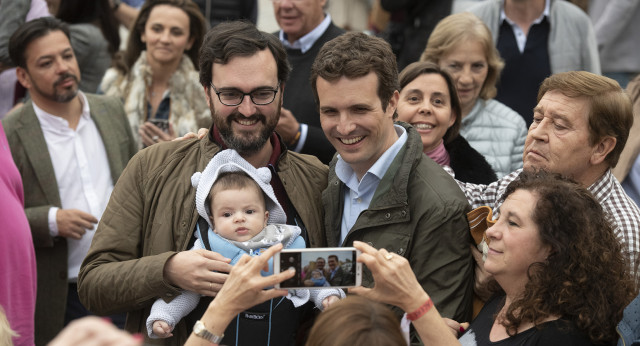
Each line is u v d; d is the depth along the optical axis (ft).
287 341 11.33
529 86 19.44
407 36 22.47
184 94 19.10
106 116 17.83
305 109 17.87
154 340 11.44
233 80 11.18
